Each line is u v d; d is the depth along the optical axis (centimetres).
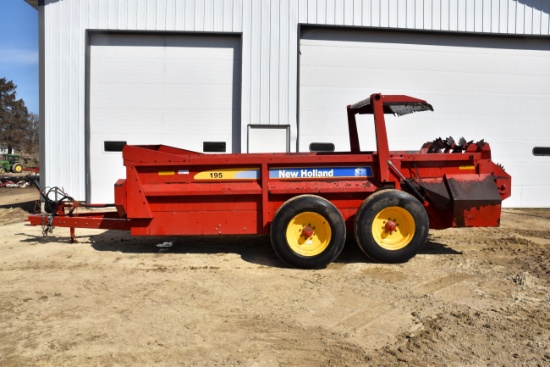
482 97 1220
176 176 633
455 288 520
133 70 1131
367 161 635
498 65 1220
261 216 635
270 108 1138
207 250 701
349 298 486
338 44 1169
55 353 362
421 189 633
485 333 399
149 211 630
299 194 629
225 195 630
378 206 600
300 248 598
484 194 621
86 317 434
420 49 1195
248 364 345
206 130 1146
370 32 1174
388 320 429
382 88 1186
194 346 375
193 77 1141
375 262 624
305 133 1171
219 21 1122
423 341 384
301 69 1162
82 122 1106
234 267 606
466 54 1209
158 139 1141
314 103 1170
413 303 472
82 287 522
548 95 1236
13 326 414
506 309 455
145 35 1127
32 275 569
